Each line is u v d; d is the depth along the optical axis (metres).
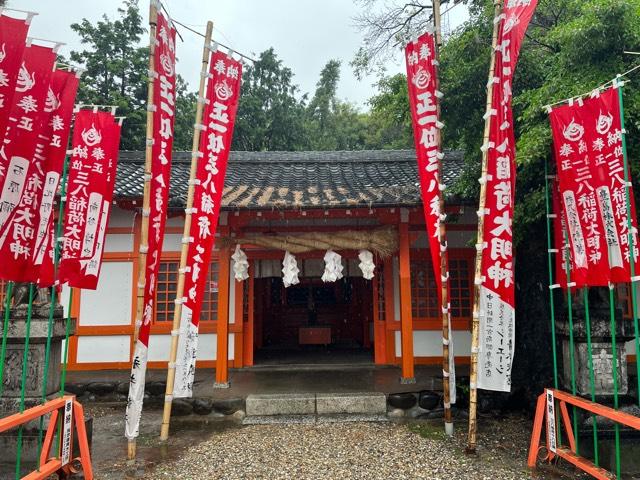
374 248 8.18
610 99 4.18
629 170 4.73
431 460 5.09
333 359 10.66
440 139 5.69
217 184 5.80
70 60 18.50
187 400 7.04
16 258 3.98
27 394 5.04
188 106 21.55
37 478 3.95
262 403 6.95
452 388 6.03
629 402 5.20
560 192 4.98
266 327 13.48
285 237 8.20
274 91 24.98
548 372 6.78
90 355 9.41
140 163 11.55
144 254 5.04
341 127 28.95
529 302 7.21
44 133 4.27
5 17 3.53
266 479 4.66
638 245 4.05
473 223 9.84
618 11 4.82
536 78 6.56
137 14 19.69
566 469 4.80
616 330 5.27
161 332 9.52
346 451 5.43
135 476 4.75
